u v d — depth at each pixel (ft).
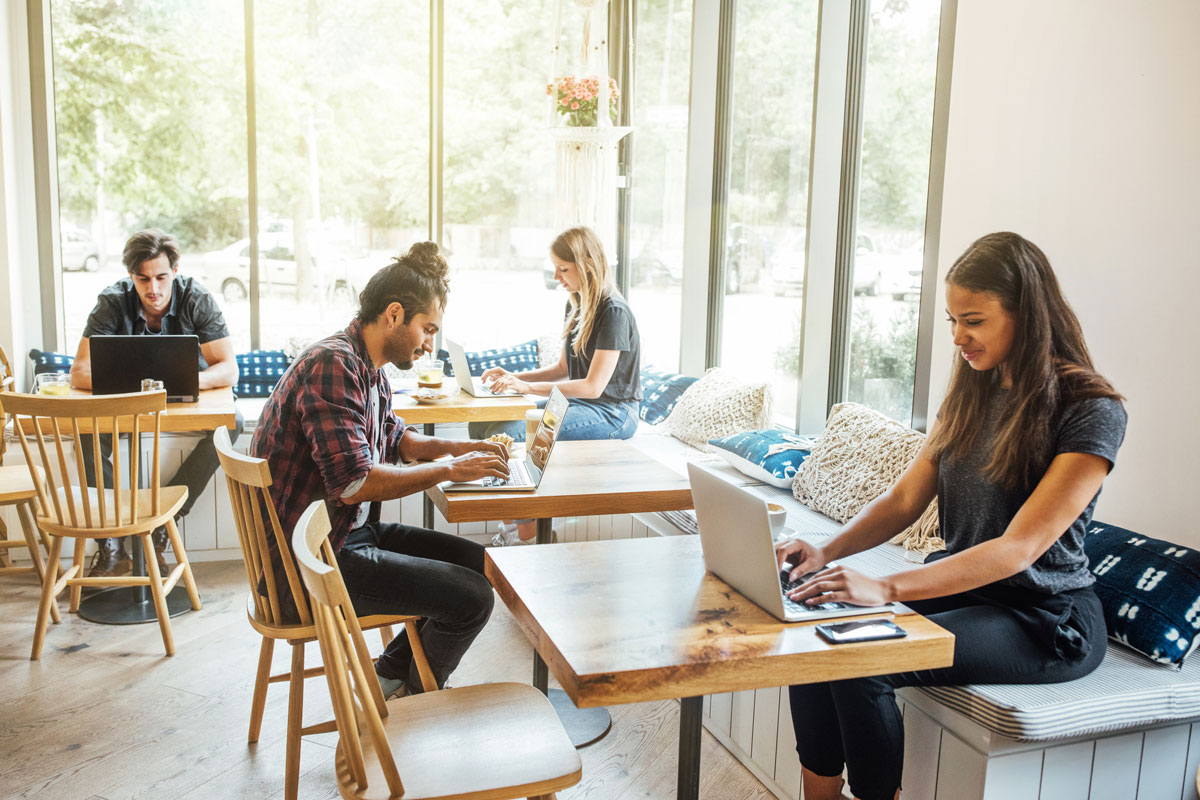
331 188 17.79
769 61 14.56
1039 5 9.33
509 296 18.92
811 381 13.51
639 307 18.66
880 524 7.44
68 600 12.79
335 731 8.59
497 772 5.87
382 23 17.62
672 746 9.41
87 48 16.38
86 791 8.32
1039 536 6.27
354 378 8.18
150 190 16.98
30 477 11.71
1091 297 8.87
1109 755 6.79
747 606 6.06
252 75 17.07
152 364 11.89
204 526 14.55
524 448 10.68
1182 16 7.98
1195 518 8.02
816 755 6.97
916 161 11.56
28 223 16.24
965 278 6.71
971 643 6.49
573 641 5.45
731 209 15.84
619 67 18.34
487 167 18.44
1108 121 8.65
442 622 8.32
